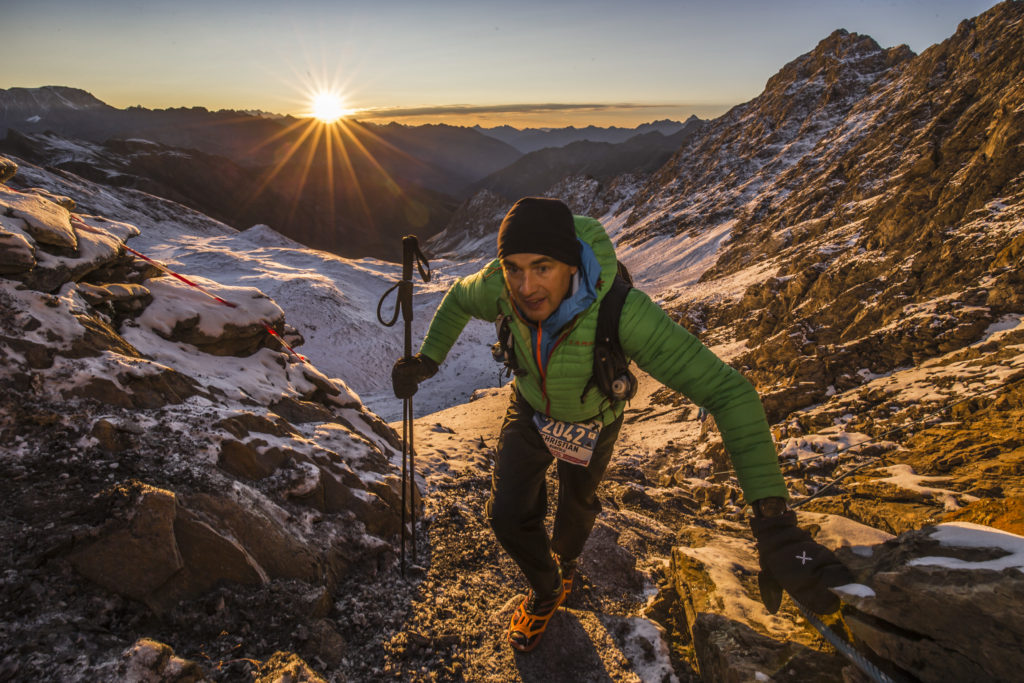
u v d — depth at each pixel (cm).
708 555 293
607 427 213
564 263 171
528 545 213
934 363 923
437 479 416
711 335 3681
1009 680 131
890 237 2511
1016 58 4769
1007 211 1482
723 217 13900
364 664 216
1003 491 299
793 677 184
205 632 201
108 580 195
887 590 156
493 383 6344
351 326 8062
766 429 172
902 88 13188
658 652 243
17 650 163
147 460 247
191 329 397
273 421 334
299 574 237
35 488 214
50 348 275
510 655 233
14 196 343
